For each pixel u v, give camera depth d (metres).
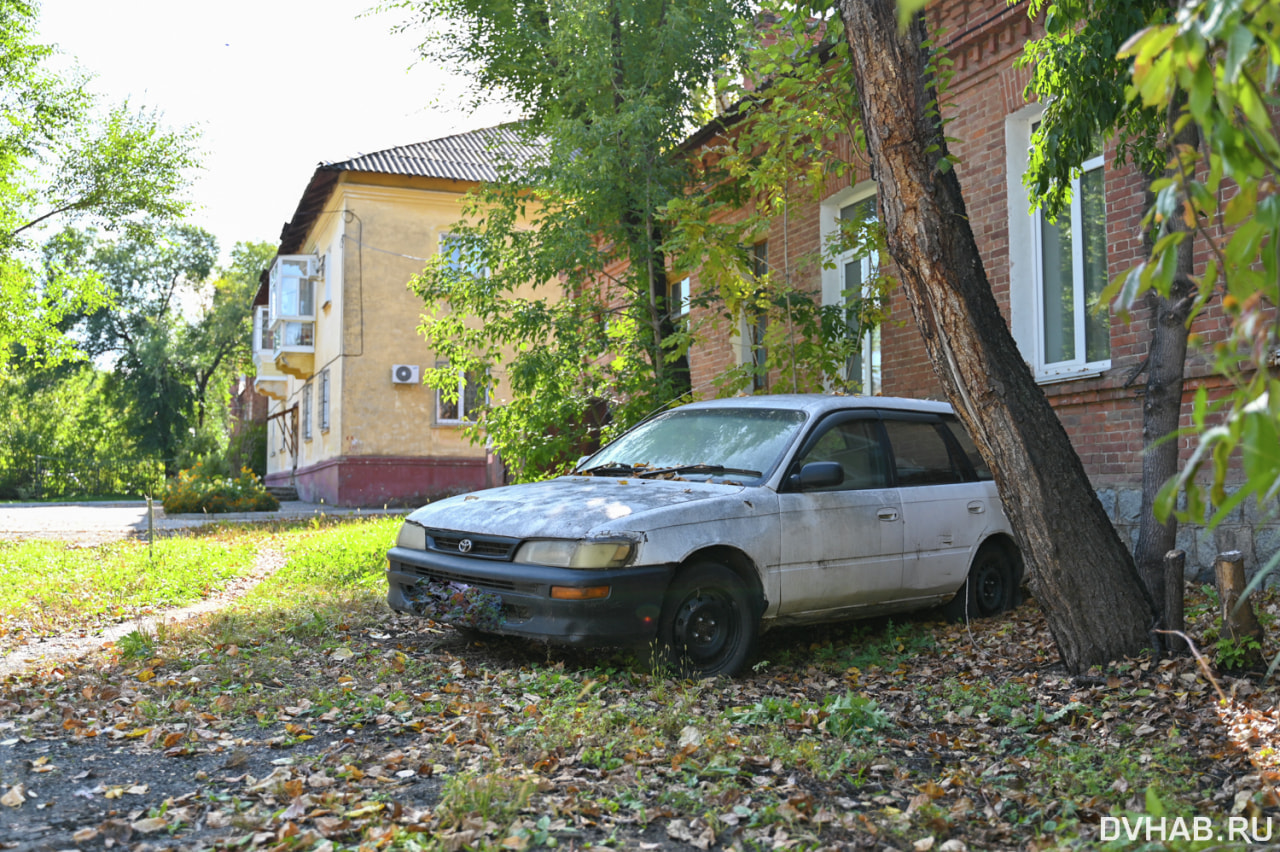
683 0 12.20
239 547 13.31
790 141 9.76
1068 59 6.05
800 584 6.25
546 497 6.21
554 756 4.20
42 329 21.06
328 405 27.11
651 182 11.75
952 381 5.51
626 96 11.68
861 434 7.00
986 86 10.20
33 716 4.77
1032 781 4.09
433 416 25.52
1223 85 1.70
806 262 11.03
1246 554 7.67
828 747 4.43
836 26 7.17
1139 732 4.54
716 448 6.80
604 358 12.81
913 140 5.25
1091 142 6.23
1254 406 1.63
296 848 3.21
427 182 25.02
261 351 34.06
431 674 5.72
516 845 3.21
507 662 6.11
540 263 11.59
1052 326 9.83
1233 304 1.80
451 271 12.50
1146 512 5.94
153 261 51.09
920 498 7.02
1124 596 5.59
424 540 6.35
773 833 3.46
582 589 5.41
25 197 20.92
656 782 3.95
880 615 6.95
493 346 12.16
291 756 4.21
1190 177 1.98
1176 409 5.88
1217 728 4.56
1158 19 1.84
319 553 12.00
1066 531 5.50
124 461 47.91
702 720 4.69
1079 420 9.21
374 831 3.31
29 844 3.22
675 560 5.63
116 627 7.63
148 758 4.20
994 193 10.11
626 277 12.29
